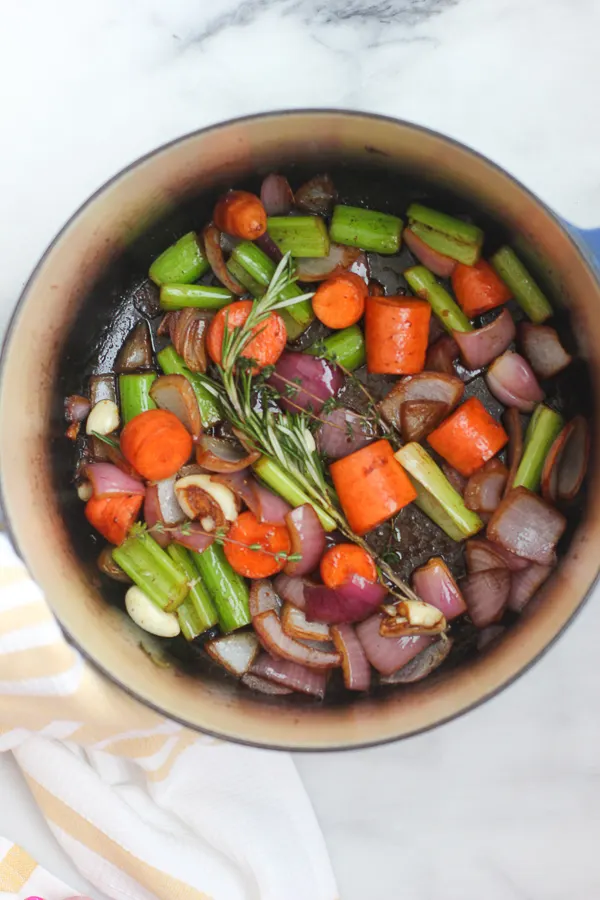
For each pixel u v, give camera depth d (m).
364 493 0.64
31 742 0.70
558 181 0.70
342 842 0.72
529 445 0.65
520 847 0.72
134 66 0.69
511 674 0.62
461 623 0.66
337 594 0.65
